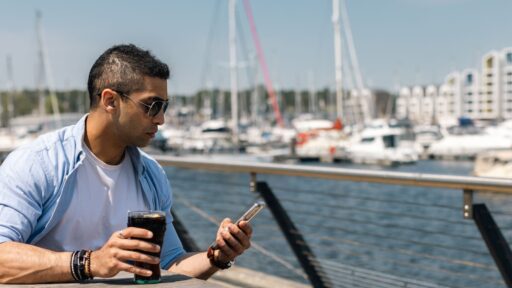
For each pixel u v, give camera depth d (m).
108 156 2.50
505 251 3.61
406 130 54.44
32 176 2.40
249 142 54.38
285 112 88.12
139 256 2.13
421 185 3.67
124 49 2.40
